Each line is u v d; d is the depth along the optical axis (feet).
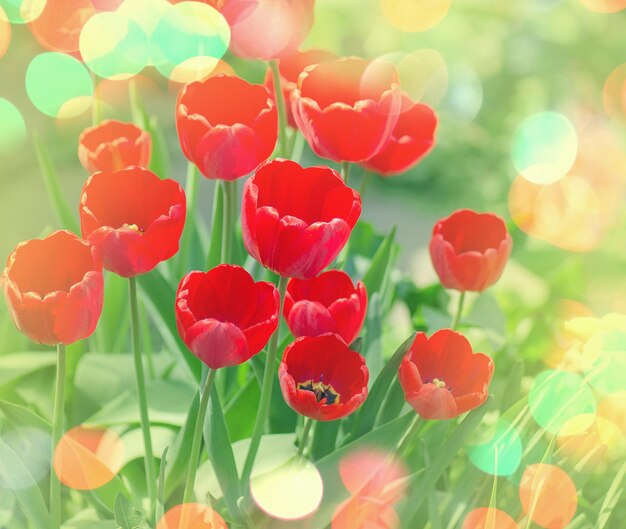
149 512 4.62
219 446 4.37
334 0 18.15
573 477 4.49
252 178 4.27
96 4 15.96
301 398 4.20
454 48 19.31
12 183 18.04
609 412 4.73
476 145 20.07
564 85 19.01
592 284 9.71
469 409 4.28
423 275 12.88
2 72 22.81
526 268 7.79
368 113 4.52
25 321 4.15
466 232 4.81
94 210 4.43
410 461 4.69
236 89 4.57
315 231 4.18
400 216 18.83
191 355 4.91
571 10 18.98
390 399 4.55
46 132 20.31
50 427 4.54
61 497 4.88
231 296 4.31
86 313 4.17
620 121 17.97
